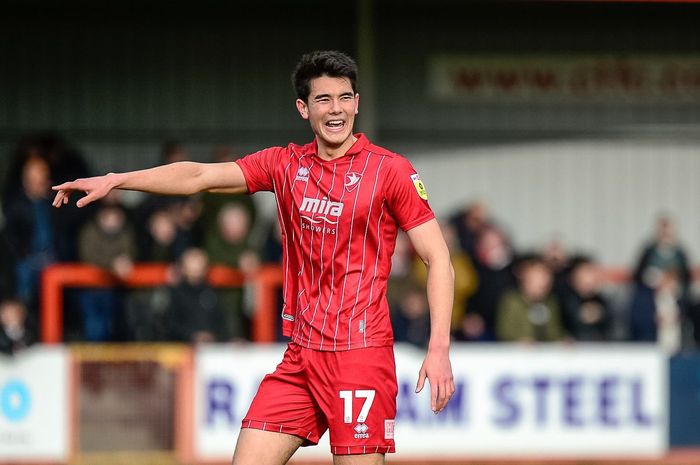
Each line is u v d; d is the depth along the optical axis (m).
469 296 30.84
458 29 35.34
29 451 25.59
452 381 11.33
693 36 35.72
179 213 29.53
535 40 35.47
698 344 31.88
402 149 35.38
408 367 26.31
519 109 35.62
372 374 11.76
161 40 34.47
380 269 11.88
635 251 35.78
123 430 25.86
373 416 11.79
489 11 35.22
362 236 11.76
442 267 11.68
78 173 31.12
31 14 33.91
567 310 29.67
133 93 34.41
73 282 28.38
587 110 35.72
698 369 27.00
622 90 35.72
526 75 35.53
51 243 29.05
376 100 35.25
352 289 11.79
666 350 27.50
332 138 11.63
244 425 12.01
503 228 35.59
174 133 34.50
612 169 35.78
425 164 35.47
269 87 34.81
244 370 26.17
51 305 28.25
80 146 34.19
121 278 28.61
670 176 35.84
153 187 11.76
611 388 26.77
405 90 35.31
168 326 27.78
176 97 34.53
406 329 28.45
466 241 31.31
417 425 26.30
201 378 26.11
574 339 29.62
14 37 33.91
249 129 34.75
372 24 34.59
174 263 29.27
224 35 34.66
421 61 35.28
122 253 28.56
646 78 35.69
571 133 35.69
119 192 30.62
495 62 35.44
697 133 35.84
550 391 26.62
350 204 11.68
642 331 31.80
